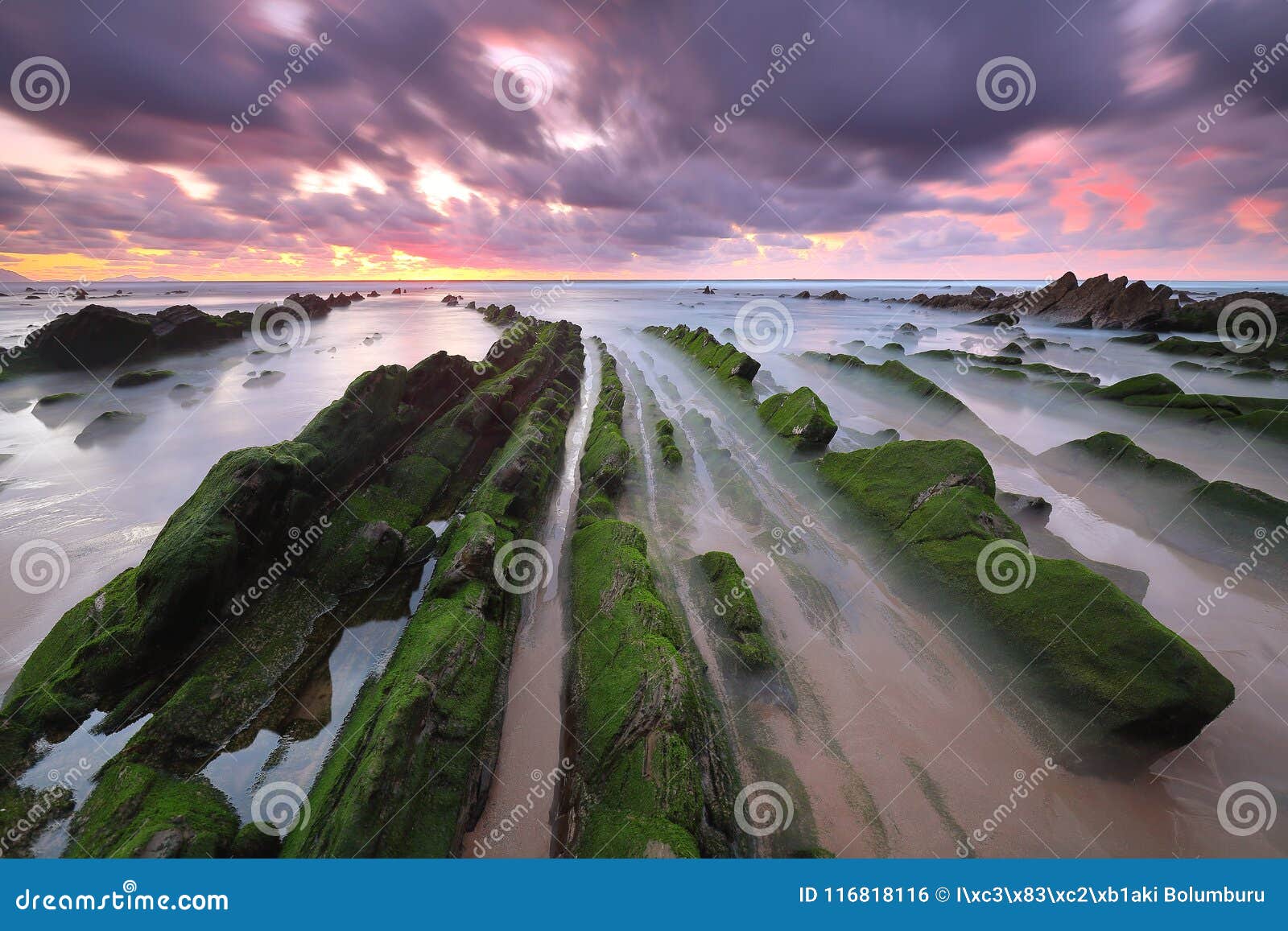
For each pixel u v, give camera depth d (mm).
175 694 10836
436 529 18438
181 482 21375
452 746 9898
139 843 7918
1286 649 12945
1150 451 24859
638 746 9758
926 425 28531
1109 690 10484
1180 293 103062
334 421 18781
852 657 13008
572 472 23297
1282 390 33344
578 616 13828
